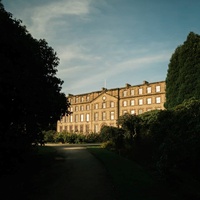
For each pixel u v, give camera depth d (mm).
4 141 12055
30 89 13180
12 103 13203
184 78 20859
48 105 16516
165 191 9648
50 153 21969
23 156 14914
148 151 18938
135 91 58688
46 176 12688
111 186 10516
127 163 15711
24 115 14531
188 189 9930
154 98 54844
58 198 9055
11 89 12258
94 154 20656
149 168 14766
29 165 15711
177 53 22734
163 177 11766
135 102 58062
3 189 10336
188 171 13141
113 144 26453
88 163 16516
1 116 12953
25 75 12555
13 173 13266
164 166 12492
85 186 10648
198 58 20453
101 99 64812
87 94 69500
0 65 11398
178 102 20938
